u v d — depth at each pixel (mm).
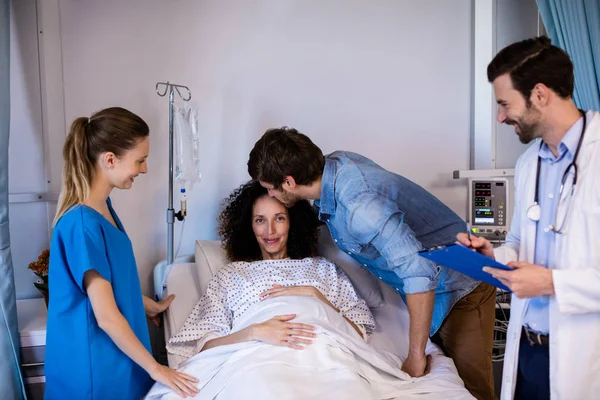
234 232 2068
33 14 2178
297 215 2045
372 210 1513
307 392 1379
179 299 2012
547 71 1114
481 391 1829
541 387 1320
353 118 2537
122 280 1508
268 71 2439
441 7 2568
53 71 2207
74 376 1458
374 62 2531
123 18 2279
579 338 1181
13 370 1760
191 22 2346
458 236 1327
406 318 2039
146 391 1596
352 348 1570
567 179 1191
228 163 2439
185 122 2205
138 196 2359
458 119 2625
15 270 2252
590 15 1863
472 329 1788
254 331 1585
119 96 2301
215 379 1495
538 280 1125
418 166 2617
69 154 1473
